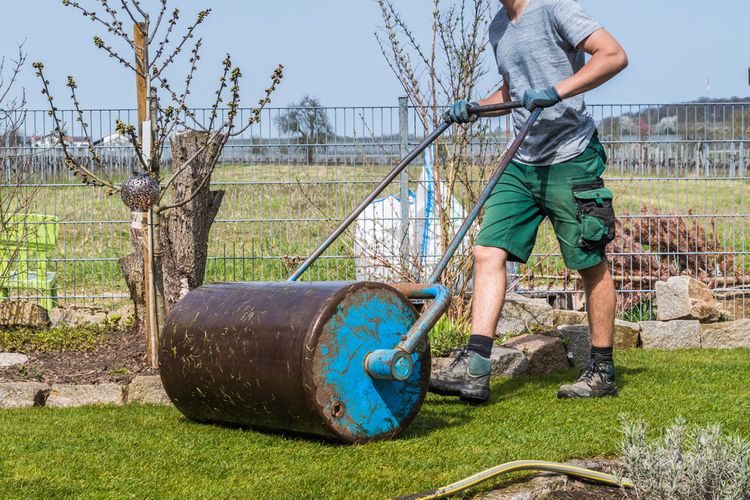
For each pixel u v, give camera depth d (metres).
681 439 3.04
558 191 5.07
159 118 6.21
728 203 8.61
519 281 8.20
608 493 3.40
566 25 4.98
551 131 5.06
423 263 7.63
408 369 3.85
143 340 6.57
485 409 4.78
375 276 7.79
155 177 5.82
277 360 3.85
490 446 3.90
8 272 7.75
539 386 5.61
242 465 3.62
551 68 5.09
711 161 8.32
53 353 6.27
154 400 5.25
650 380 5.68
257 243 8.26
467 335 6.72
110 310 7.75
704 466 2.91
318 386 3.79
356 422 3.91
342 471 3.50
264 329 3.94
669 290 8.01
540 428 4.27
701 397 5.06
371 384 3.95
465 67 7.39
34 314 7.51
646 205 8.84
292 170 8.04
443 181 7.52
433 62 7.45
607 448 3.86
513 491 3.29
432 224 7.79
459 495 3.22
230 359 4.03
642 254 8.41
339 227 4.72
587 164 5.08
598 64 4.84
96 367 5.86
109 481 3.42
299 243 8.10
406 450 3.83
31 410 4.96
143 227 5.79
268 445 3.98
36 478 3.46
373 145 7.93
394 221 8.00
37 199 8.08
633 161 8.35
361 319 3.90
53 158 7.92
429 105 7.48
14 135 7.86
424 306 5.27
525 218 5.15
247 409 4.07
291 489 3.26
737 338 7.65
